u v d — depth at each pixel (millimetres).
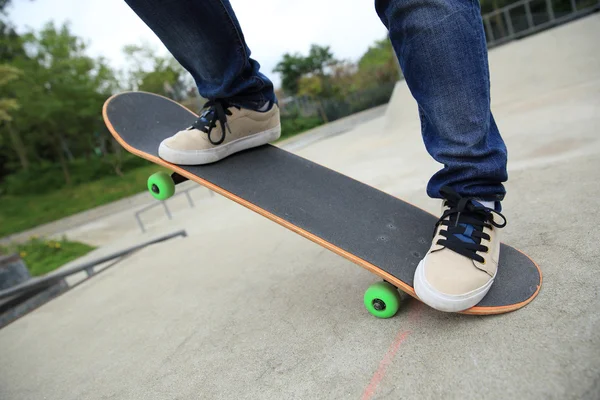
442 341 1026
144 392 1288
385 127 8203
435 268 1019
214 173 1354
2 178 24359
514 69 7340
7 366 2014
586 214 1472
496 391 811
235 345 1392
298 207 1271
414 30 979
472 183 1062
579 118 3434
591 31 7062
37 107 18141
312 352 1181
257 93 1417
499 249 1165
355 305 1383
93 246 8852
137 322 1989
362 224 1249
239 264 2432
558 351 850
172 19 1156
